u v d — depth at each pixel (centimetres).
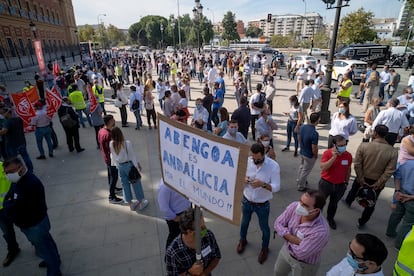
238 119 654
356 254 202
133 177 473
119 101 995
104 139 493
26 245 423
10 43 3319
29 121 848
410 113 785
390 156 376
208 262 238
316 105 986
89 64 2761
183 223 213
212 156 188
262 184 333
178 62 3034
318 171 643
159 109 1294
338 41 4338
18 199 302
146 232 446
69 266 378
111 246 415
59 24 5422
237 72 1644
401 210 386
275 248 405
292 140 855
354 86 1806
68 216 493
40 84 1438
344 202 520
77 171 673
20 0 3734
